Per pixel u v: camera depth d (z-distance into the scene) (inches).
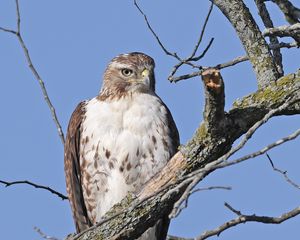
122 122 497.4
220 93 338.0
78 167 514.6
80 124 510.9
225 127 356.8
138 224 382.3
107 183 499.5
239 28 431.5
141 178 495.2
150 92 521.3
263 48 425.4
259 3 466.3
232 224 363.3
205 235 362.0
